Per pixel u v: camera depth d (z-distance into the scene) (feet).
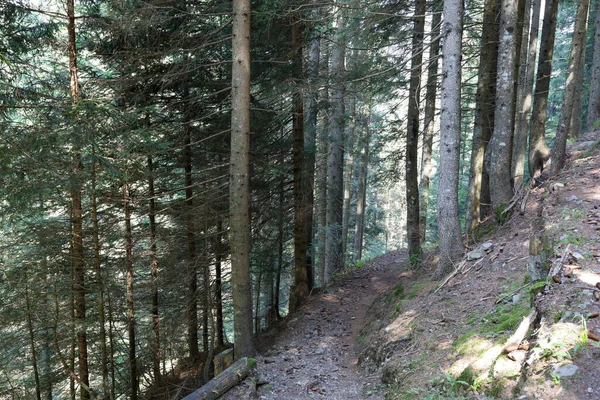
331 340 29.45
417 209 35.88
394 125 44.57
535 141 34.35
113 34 25.90
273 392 20.84
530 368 11.61
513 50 26.08
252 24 30.94
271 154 39.37
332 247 50.31
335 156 50.08
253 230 41.24
